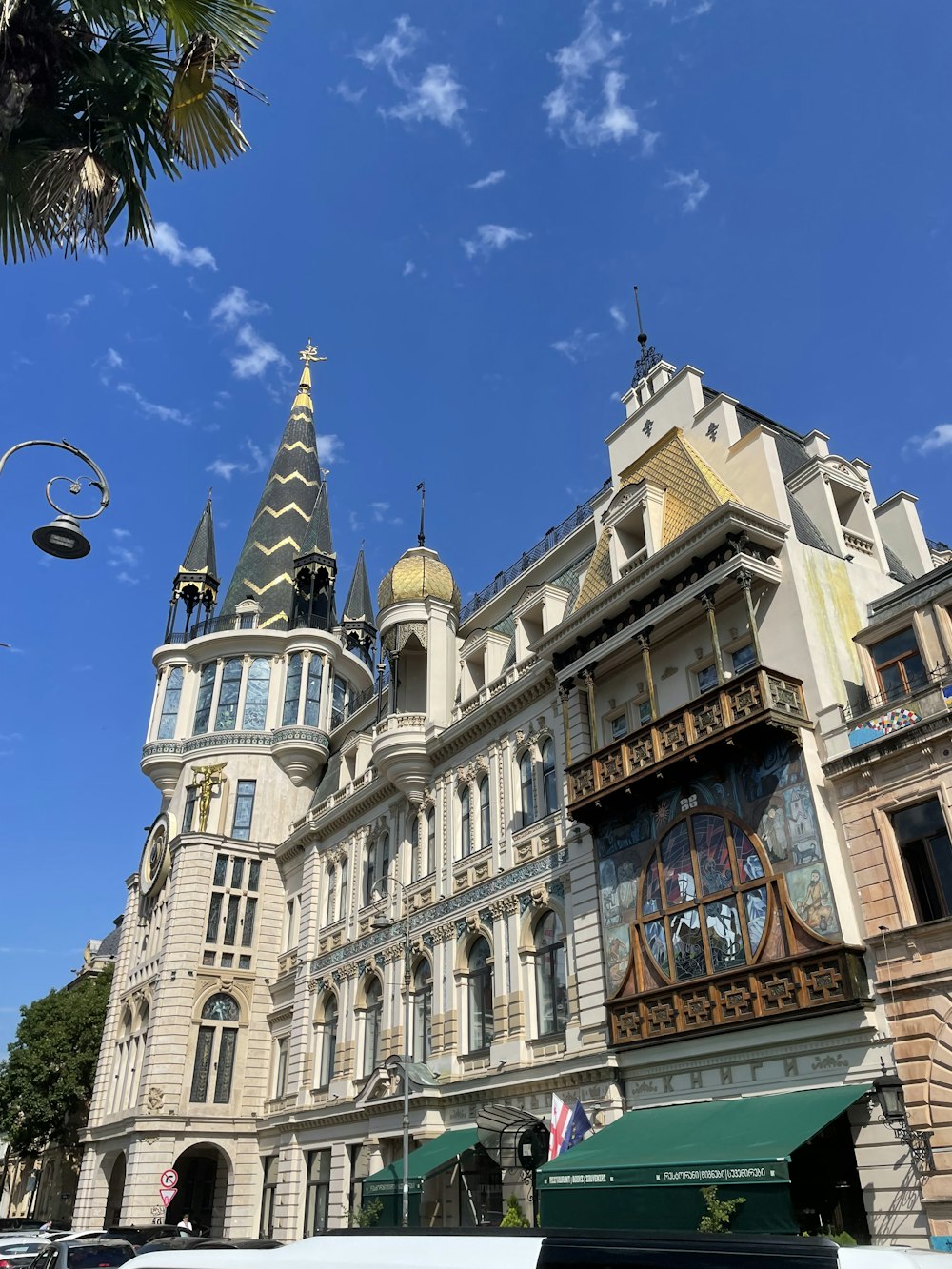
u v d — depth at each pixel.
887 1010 20.58
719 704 24.80
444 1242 6.20
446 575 43.69
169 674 58.59
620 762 27.61
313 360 74.81
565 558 37.31
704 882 24.94
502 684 36.56
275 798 53.84
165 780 55.81
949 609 23.11
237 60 16.14
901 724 22.16
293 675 56.53
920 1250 5.32
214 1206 47.69
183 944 48.78
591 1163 22.08
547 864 31.02
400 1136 34.19
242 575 62.44
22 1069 64.19
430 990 35.66
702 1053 23.72
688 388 32.41
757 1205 18.39
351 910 42.81
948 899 20.50
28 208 15.32
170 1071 46.19
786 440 33.50
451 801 37.38
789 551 26.27
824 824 22.61
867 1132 20.11
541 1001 30.38
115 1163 50.12
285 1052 46.75
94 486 16.25
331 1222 37.25
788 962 22.03
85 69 15.55
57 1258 22.16
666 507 29.91
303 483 67.50
